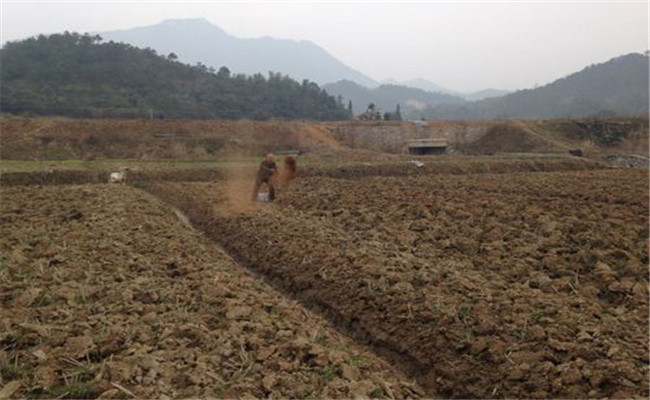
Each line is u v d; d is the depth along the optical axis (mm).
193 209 17344
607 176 25281
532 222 13078
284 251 11180
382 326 7605
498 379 5914
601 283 8797
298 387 5133
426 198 16672
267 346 6066
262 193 17016
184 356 5586
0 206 14953
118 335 5902
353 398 5078
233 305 7250
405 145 50406
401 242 11445
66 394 4730
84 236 10922
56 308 6750
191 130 43688
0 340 5566
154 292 7547
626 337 6543
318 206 16172
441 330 6953
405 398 5602
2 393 4617
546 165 33625
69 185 22656
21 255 8898
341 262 9781
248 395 4941
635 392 5223
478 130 52312
